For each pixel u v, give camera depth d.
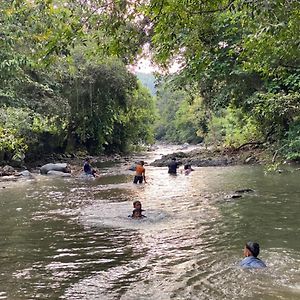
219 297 6.17
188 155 32.34
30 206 13.96
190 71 15.57
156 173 24.19
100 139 39.47
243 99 19.56
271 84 14.83
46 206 13.91
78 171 26.41
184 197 15.19
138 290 6.52
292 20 6.50
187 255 8.29
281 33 6.78
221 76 17.19
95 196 15.95
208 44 9.29
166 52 8.59
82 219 11.71
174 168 23.52
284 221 10.89
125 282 6.88
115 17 6.88
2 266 7.79
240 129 31.58
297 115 12.62
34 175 24.17
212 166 26.52
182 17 6.90
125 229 10.50
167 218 11.68
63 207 13.65
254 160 26.48
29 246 9.09
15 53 15.61
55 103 28.73
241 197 14.59
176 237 9.68
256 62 10.05
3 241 9.55
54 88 30.08
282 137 15.83
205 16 8.07
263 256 8.06
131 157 40.81
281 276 6.99
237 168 24.39
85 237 9.77
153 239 9.52
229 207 12.97
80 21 6.77
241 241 9.21
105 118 38.66
